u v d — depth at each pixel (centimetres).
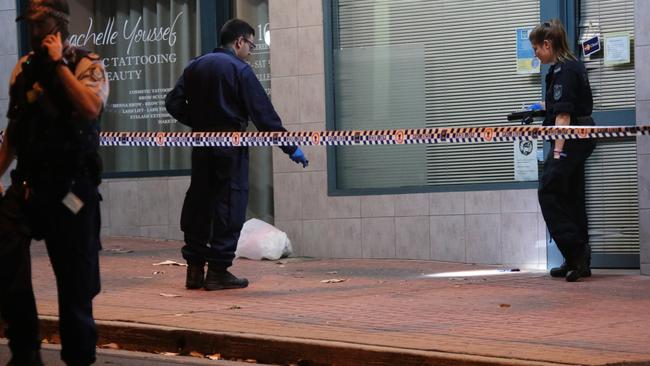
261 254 1600
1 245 767
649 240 1419
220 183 1289
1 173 799
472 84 1570
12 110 779
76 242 775
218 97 1284
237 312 1129
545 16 1507
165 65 1838
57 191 761
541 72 1527
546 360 877
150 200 1808
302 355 960
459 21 1575
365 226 1603
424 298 1228
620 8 1472
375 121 1623
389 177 1612
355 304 1187
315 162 1633
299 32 1647
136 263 1539
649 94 1424
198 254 1298
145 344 1034
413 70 1603
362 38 1628
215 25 1788
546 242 1496
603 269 1474
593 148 1373
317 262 1582
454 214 1551
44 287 1302
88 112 759
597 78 1483
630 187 1462
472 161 1562
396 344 945
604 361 870
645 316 1105
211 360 988
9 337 784
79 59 774
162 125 1842
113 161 1861
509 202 1519
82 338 786
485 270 1480
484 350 916
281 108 1658
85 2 1880
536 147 1514
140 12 1850
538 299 1218
